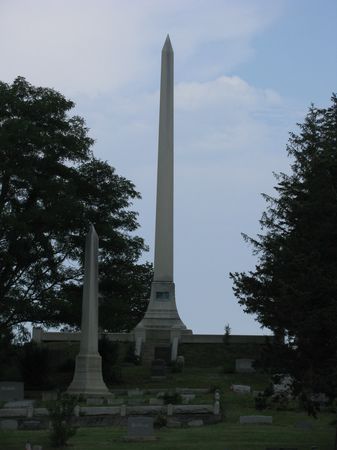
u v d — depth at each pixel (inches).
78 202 1563.7
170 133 2379.4
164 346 2103.8
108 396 1445.6
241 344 2128.4
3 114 1614.2
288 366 949.8
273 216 1857.8
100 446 981.2
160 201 2367.1
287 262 967.6
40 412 1205.7
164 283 2337.6
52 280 1614.2
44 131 1603.1
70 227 1600.6
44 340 2123.5
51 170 1641.2
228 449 963.3
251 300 996.6
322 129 1678.2
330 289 898.1
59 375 1777.8
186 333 2234.3
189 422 1193.4
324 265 934.4
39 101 1625.2
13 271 1599.4
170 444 997.2
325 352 924.6
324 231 943.7
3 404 1341.0
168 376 1764.3
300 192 1077.1
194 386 1616.6
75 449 960.9
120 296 1753.2
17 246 1523.1
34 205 1589.6
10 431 1122.7
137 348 2060.8
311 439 1054.4
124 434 1079.0
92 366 1524.4
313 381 893.8
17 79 1656.0
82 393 1460.4
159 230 2356.1
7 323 1568.7
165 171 2368.4
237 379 1691.7
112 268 1708.9
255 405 1310.3
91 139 1678.2
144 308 2546.8
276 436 1075.3
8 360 1697.8
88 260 1567.4
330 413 1294.3
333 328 876.0
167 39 2431.1
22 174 1529.3
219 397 1369.3
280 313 940.6
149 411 1227.2
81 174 1686.8
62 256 1651.1
